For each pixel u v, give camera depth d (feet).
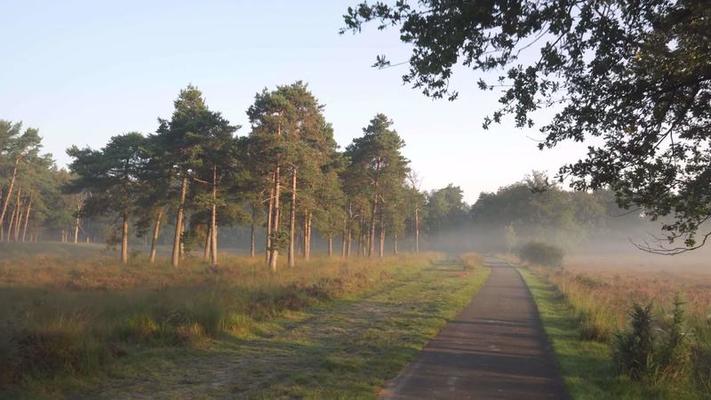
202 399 24.68
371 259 156.35
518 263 187.93
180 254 151.94
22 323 32.48
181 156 128.77
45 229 361.71
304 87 132.16
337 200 162.50
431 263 178.19
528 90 21.38
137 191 144.36
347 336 41.68
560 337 40.57
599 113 21.33
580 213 353.31
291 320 49.73
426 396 24.45
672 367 26.02
